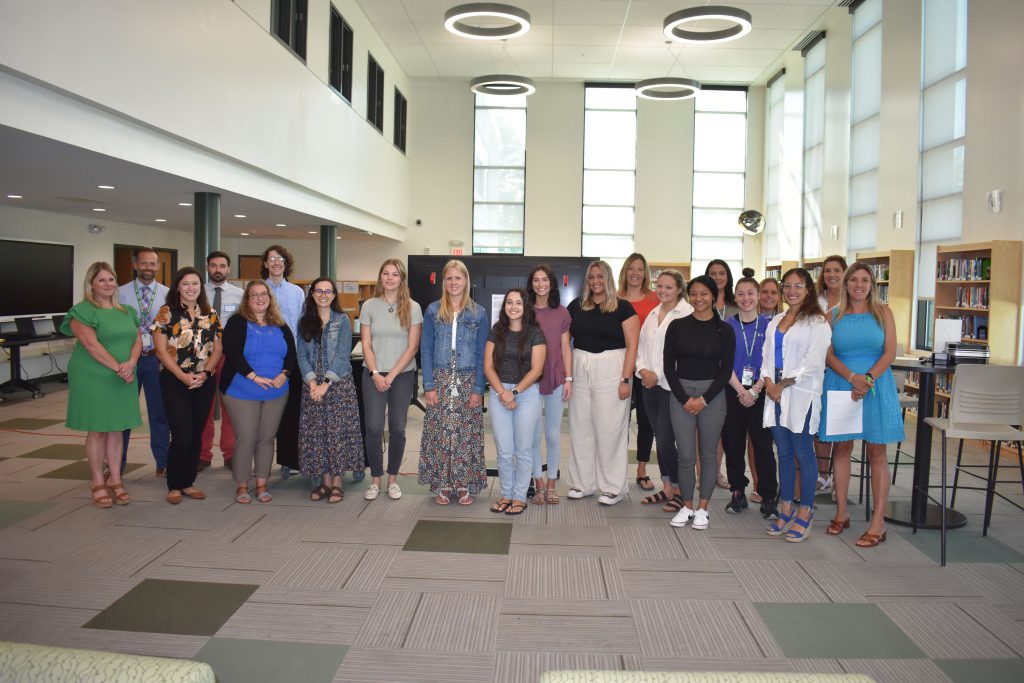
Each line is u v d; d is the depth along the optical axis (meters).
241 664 2.46
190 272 4.23
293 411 4.76
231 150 6.52
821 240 11.50
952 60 7.61
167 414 4.25
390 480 4.46
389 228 13.87
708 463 3.91
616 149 15.00
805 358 3.65
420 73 14.66
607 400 4.23
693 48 12.69
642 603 2.98
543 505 4.35
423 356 4.30
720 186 14.97
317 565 3.35
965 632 2.75
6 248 8.52
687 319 3.89
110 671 1.36
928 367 3.85
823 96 11.58
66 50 4.21
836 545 3.70
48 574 3.21
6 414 7.30
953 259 7.07
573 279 6.01
